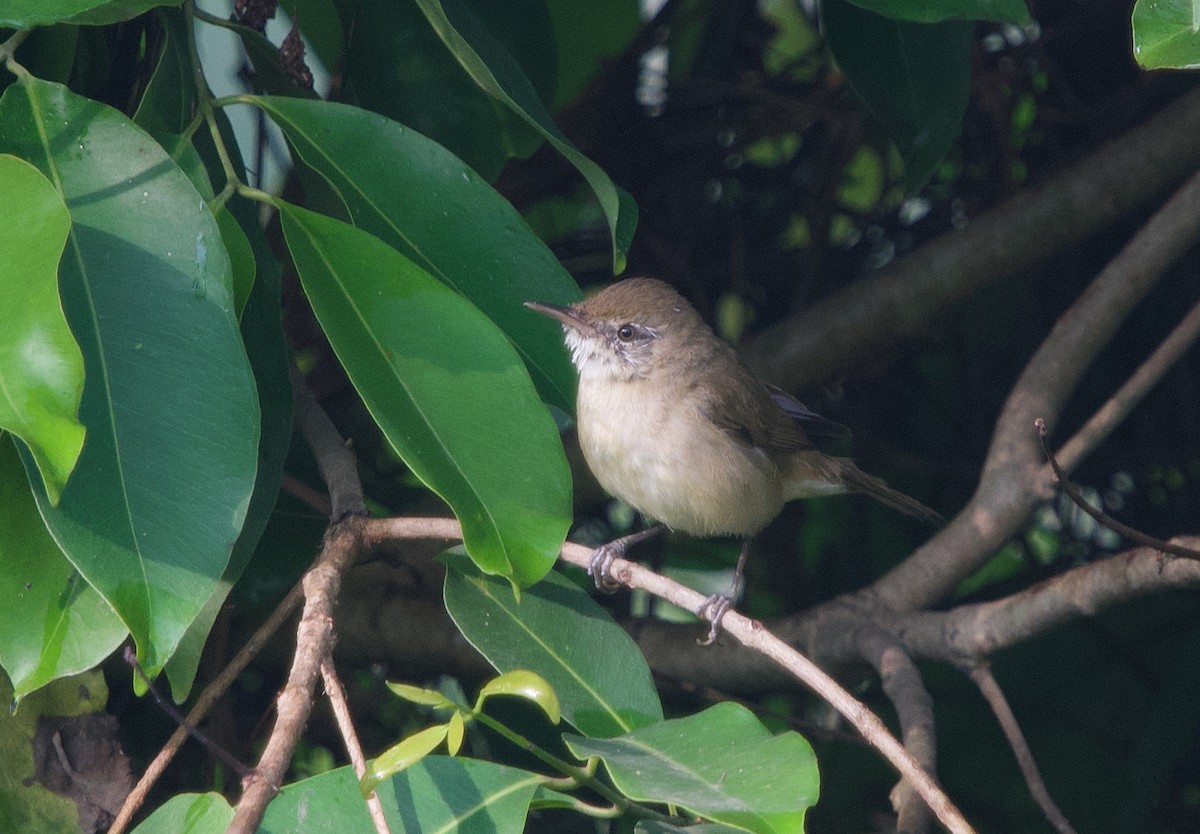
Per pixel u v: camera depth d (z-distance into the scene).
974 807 11.03
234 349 5.49
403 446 5.94
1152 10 5.29
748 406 10.01
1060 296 12.30
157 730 9.00
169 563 5.27
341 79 9.22
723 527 10.14
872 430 12.39
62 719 6.64
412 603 9.73
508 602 6.93
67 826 6.51
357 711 10.33
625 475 9.96
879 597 9.70
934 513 10.91
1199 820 10.91
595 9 11.86
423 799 5.66
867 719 5.77
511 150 8.52
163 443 5.38
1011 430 9.96
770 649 6.20
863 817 10.77
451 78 8.27
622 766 5.52
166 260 5.54
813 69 12.16
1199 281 11.88
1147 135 10.75
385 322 6.26
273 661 9.62
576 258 12.17
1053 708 11.12
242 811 4.81
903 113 8.47
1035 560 11.66
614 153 11.68
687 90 11.78
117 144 5.65
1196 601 11.05
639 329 9.86
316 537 8.93
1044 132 11.88
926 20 6.74
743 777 5.42
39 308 4.71
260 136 9.26
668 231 11.98
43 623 5.61
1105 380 12.09
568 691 6.74
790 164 12.35
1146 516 11.85
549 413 6.26
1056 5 11.63
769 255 12.46
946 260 10.91
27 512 5.68
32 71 6.67
